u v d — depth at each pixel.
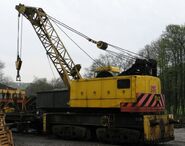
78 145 18.22
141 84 18.94
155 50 51.09
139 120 18.58
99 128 20.09
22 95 26.55
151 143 18.95
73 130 21.02
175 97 49.25
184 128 32.16
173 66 48.75
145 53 51.72
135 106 18.64
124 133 18.94
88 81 20.78
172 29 48.69
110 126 19.56
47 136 22.83
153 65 20.34
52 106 22.83
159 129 18.92
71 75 24.53
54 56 25.19
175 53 48.59
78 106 21.05
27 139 20.84
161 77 49.16
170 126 19.88
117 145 18.97
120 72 21.09
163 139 19.17
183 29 48.41
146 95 19.06
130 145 19.19
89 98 20.58
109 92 19.72
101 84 20.14
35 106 25.53
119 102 19.25
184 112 48.81
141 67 19.70
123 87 19.17
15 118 24.97
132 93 18.78
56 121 22.25
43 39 25.52
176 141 21.41
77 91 21.22
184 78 48.44
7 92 25.95
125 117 19.28
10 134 16.16
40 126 24.22
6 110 25.47
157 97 19.80
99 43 23.98
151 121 18.48
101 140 20.11
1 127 16.14
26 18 25.77
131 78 18.92
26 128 24.64
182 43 48.25
